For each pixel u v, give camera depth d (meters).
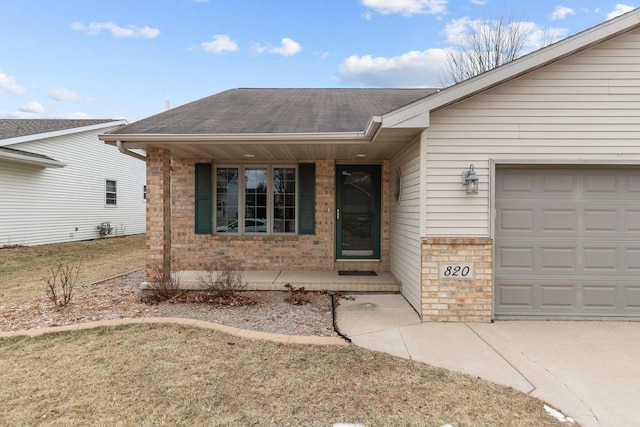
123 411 2.79
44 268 9.23
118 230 17.03
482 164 5.08
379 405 2.91
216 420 2.69
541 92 5.03
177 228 8.16
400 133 5.25
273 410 2.82
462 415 2.79
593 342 4.34
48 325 4.66
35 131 12.86
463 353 3.99
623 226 5.19
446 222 5.11
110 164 16.45
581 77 5.00
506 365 3.70
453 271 5.10
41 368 3.47
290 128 6.02
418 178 5.27
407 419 2.73
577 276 5.22
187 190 8.14
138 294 6.26
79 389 3.10
